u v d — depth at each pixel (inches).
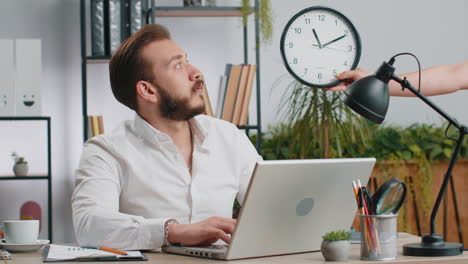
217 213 68.7
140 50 65.7
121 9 131.9
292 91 140.6
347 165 54.2
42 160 142.1
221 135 72.2
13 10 141.5
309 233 54.7
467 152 137.8
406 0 147.9
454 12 148.9
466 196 138.6
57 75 142.4
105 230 57.4
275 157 138.8
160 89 65.4
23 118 129.5
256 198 49.1
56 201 142.0
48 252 54.9
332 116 125.7
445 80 72.5
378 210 49.8
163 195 67.0
